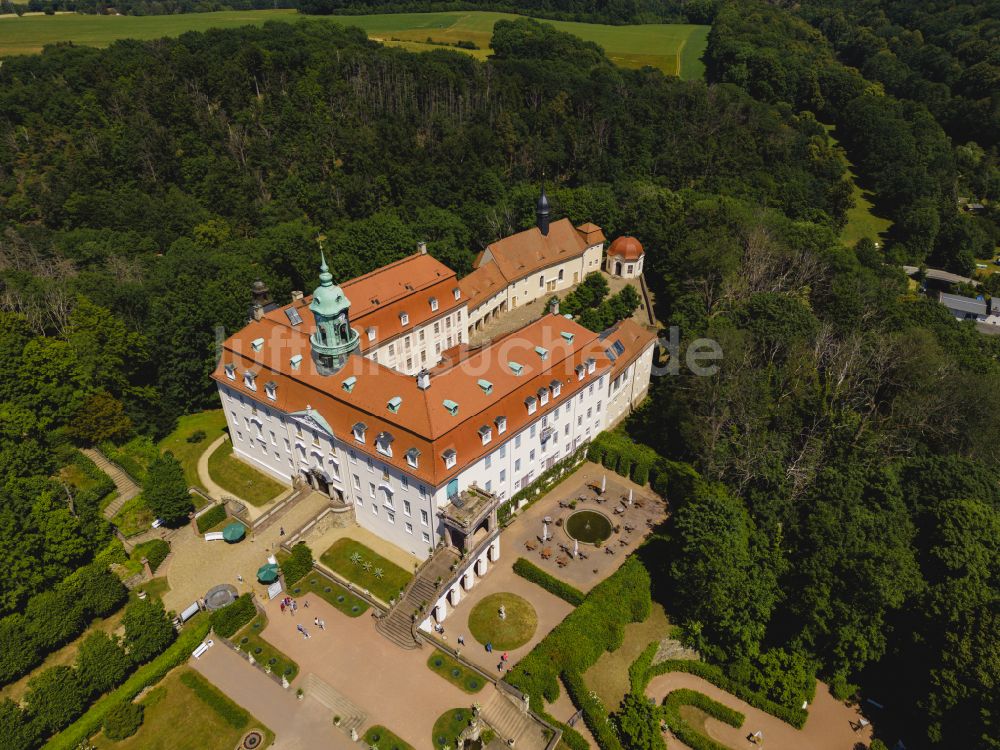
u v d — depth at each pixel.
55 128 179.12
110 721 65.19
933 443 101.56
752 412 98.00
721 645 79.81
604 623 77.56
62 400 98.06
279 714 68.38
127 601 80.00
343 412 84.19
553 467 98.69
